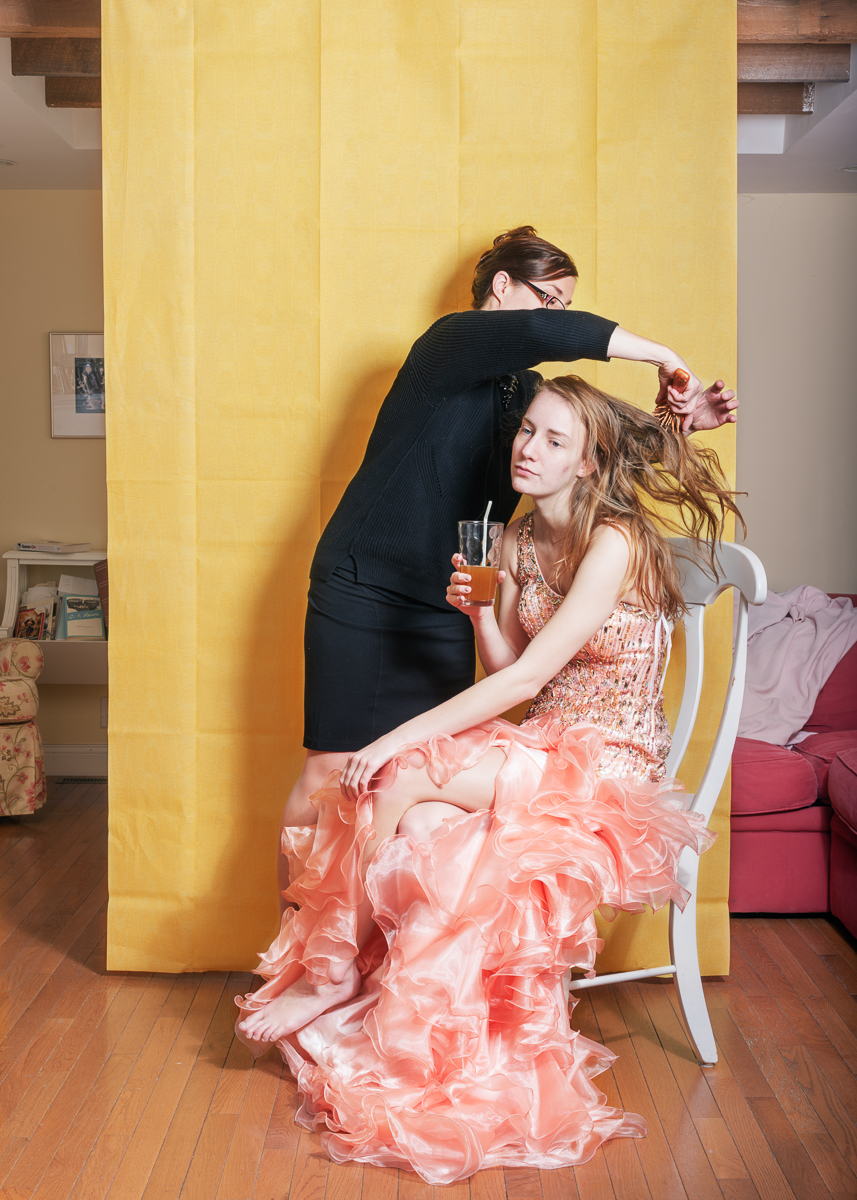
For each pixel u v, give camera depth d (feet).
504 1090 5.66
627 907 5.73
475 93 7.39
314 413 7.55
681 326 7.54
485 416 6.37
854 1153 5.62
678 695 7.88
